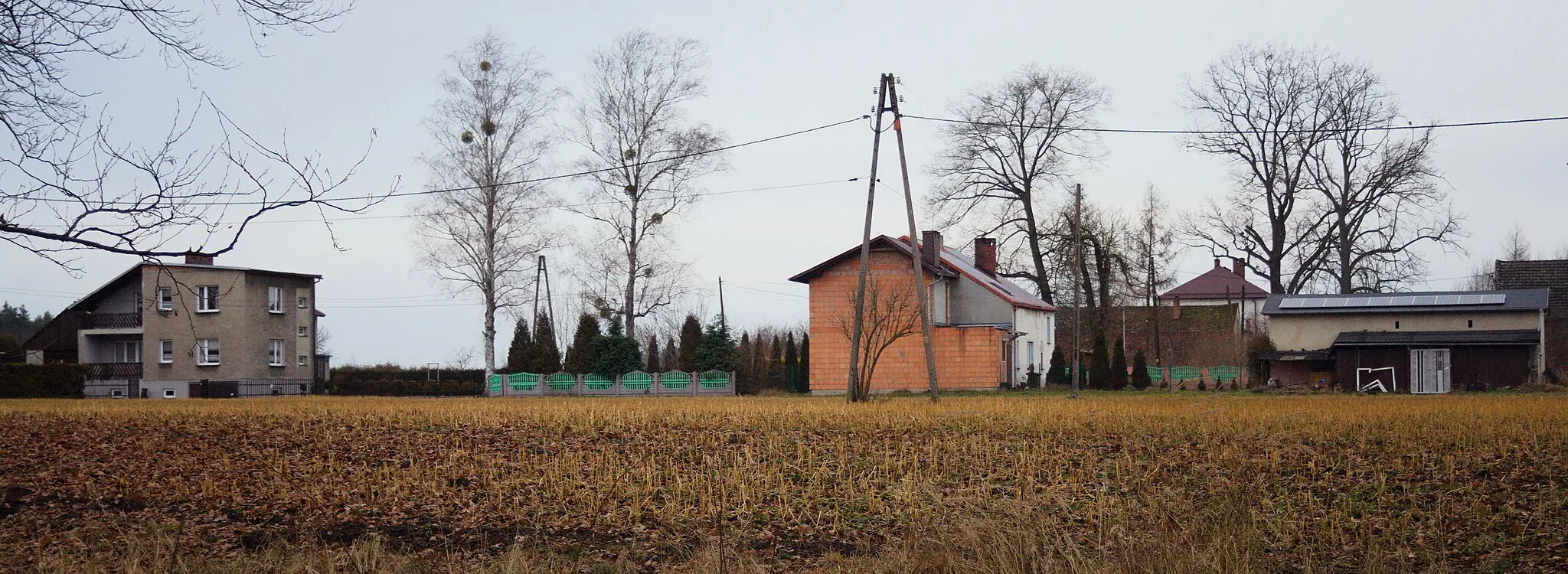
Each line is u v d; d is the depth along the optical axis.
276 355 61.69
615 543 13.01
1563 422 22.05
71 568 11.72
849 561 11.91
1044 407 28.22
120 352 62.25
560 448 20.70
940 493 14.93
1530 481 15.34
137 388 59.09
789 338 55.97
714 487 15.75
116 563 11.94
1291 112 53.81
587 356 55.09
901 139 33.41
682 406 31.69
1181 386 51.97
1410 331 49.53
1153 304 62.47
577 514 14.39
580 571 11.70
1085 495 14.95
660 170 48.41
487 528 13.80
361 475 17.41
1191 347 71.69
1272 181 54.44
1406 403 29.61
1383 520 13.12
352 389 57.78
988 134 56.75
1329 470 16.62
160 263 11.31
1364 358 48.34
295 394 57.53
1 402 40.72
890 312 43.22
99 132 10.61
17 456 19.98
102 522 14.27
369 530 13.77
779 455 19.20
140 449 21.05
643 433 23.03
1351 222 53.78
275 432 24.25
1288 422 22.88
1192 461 17.92
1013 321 52.12
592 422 25.02
